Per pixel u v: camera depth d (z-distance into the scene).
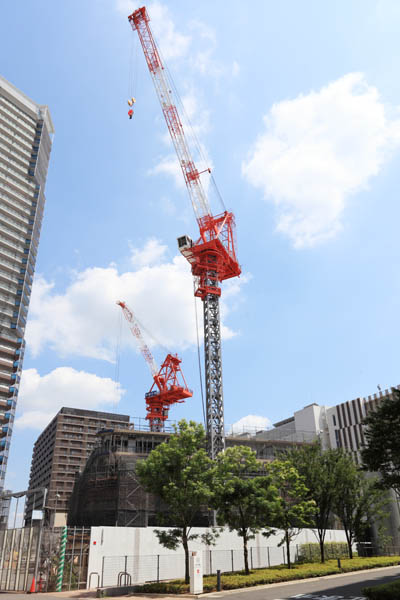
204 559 40.97
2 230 114.94
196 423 34.34
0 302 108.38
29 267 118.00
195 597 24.92
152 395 134.50
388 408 24.91
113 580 34.91
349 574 34.75
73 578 32.69
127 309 156.75
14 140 129.38
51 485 151.50
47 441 173.25
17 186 123.38
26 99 139.25
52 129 147.62
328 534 55.53
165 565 38.84
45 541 33.44
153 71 95.25
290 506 39.62
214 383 80.88
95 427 168.75
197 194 95.50
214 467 33.50
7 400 100.19
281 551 47.41
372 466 25.42
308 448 48.75
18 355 106.50
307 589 25.89
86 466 79.31
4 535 34.69
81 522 69.31
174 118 96.38
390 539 56.00
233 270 93.44
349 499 46.66
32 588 30.00
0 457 94.31
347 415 93.31
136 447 80.44
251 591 26.31
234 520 35.50
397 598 15.81
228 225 97.56
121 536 37.03
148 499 65.44
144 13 92.94
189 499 31.25
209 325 85.06
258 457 81.50
